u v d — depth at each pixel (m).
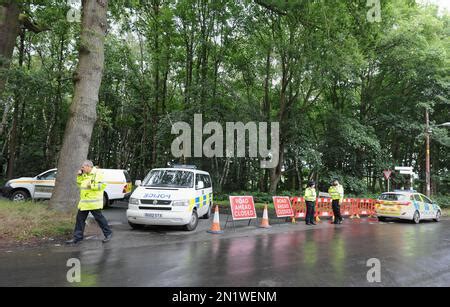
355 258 7.67
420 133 25.72
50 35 24.89
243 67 23.73
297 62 19.55
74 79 11.63
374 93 26.77
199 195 11.91
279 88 25.92
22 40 23.77
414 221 17.61
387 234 12.19
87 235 9.42
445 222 19.09
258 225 13.59
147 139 27.47
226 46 22.78
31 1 16.02
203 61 23.38
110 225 11.57
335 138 24.20
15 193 16.19
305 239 10.38
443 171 30.59
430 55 22.97
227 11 21.67
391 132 27.80
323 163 25.20
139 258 7.12
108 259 6.95
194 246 8.67
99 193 8.65
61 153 11.25
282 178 31.69
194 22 23.20
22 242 8.16
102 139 31.62
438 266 7.14
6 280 5.46
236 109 21.52
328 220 17.12
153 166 24.50
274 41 20.06
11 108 27.56
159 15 23.81
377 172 27.38
